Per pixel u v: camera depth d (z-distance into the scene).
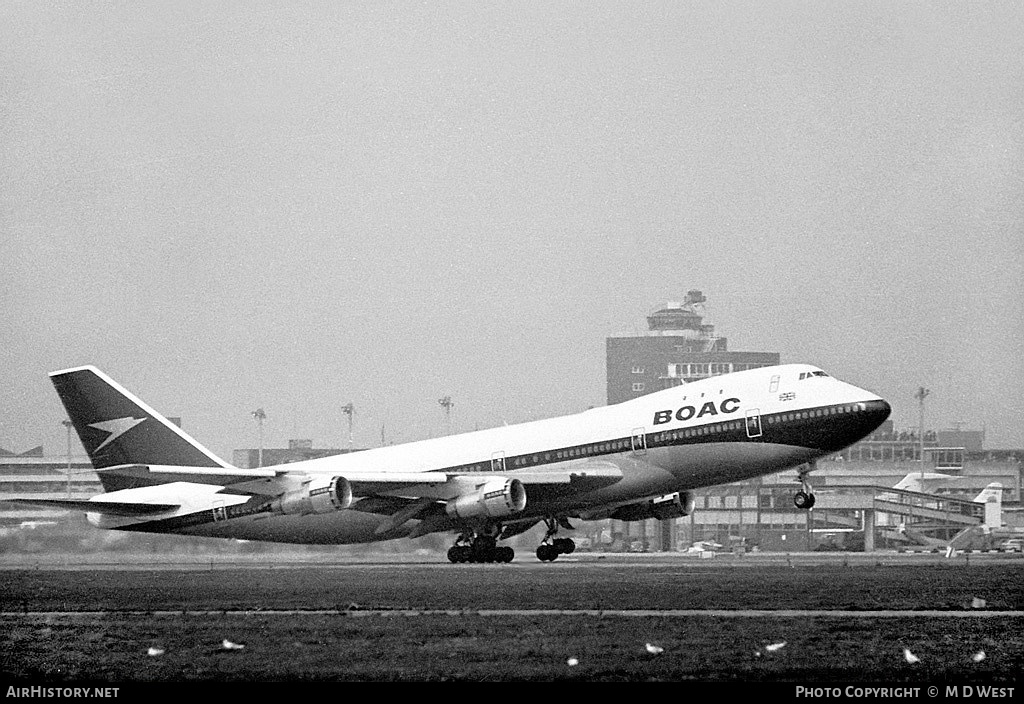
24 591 183.88
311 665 114.06
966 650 118.25
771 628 129.88
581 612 144.88
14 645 127.81
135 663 117.44
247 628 134.75
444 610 148.75
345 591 172.25
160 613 152.75
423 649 119.88
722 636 125.19
